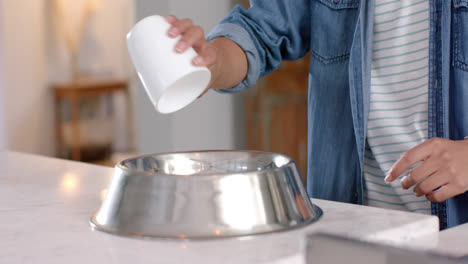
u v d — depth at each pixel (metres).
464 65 1.12
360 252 0.44
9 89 4.81
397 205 1.20
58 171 1.17
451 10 1.11
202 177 0.70
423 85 1.13
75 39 5.38
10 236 0.72
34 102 5.02
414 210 1.17
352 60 1.18
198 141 3.28
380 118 1.19
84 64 5.50
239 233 0.69
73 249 0.66
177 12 3.09
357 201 1.25
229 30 1.17
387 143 1.19
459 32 1.11
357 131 1.19
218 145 3.38
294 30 1.27
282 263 0.61
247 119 3.50
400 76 1.16
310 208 0.78
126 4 5.80
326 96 1.27
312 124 1.30
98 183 1.05
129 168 0.82
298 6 1.27
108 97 5.75
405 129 1.17
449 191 0.93
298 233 0.70
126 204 0.73
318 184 1.29
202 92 0.95
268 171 0.73
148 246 0.66
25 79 4.94
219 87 1.16
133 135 5.88
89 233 0.72
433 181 0.93
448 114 1.12
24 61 4.92
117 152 5.84
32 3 4.96
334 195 1.28
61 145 5.22
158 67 0.81
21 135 4.92
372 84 1.19
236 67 1.14
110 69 5.74
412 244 0.71
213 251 0.64
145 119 3.29
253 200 0.71
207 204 0.70
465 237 0.73
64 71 5.31
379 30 1.17
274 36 1.25
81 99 5.50
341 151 1.26
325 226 0.73
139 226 0.71
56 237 0.71
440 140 0.95
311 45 1.29
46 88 5.12
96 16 5.55
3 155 1.38
